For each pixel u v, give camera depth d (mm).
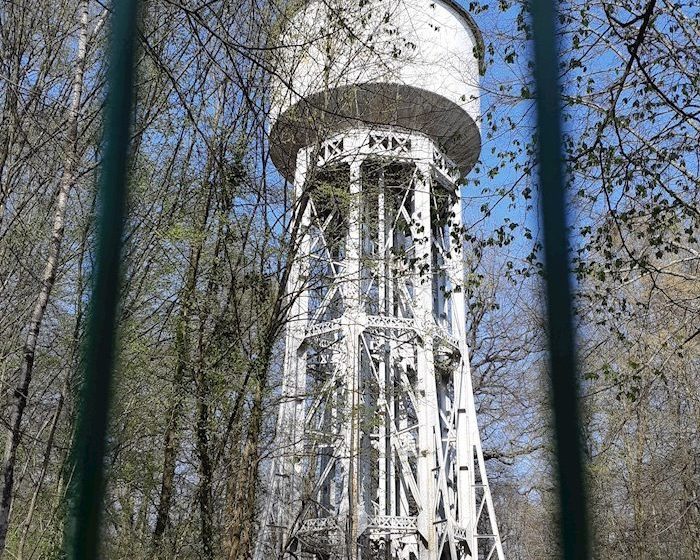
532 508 34938
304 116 14398
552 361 3008
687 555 25219
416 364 21531
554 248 3105
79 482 3078
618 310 15992
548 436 3291
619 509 28406
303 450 16125
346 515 16547
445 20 20062
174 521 16938
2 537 10633
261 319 14898
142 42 9750
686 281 15992
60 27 14195
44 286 11844
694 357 22781
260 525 16547
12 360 15812
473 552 20359
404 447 19969
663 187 13086
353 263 17797
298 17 13742
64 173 12352
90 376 3176
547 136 3225
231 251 14852
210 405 14500
